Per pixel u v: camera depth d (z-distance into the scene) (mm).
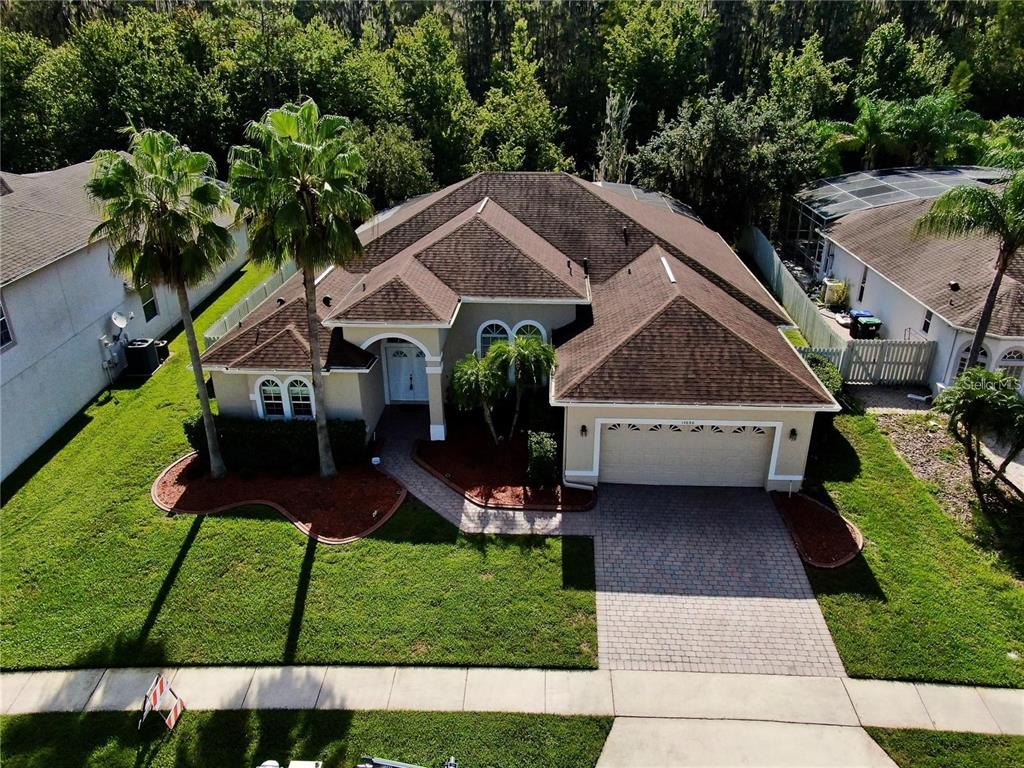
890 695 13469
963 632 14695
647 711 13211
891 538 17359
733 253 29734
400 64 48375
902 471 19781
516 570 16547
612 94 49312
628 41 51438
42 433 22062
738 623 15086
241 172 15445
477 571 16516
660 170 38312
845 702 13344
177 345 28703
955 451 20625
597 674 13977
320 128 15906
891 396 23719
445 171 43844
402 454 20984
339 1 72562
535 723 12984
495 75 57375
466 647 14547
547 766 12219
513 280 22109
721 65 61219
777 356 19391
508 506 18625
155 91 41750
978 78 58406
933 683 13688
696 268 24172
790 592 15852
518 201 26484
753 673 13969
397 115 45344
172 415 23469
